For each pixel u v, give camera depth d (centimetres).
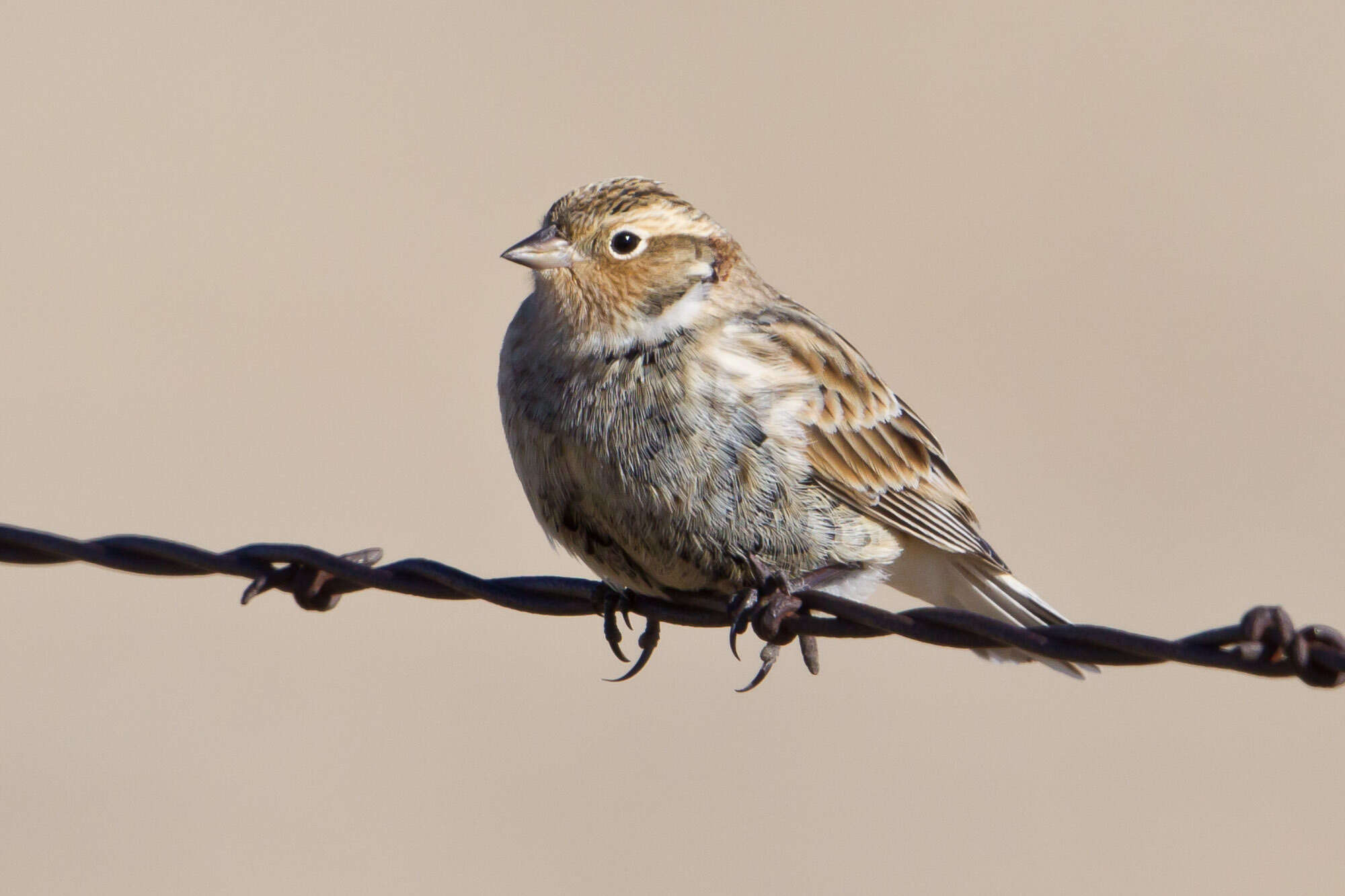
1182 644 739
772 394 1015
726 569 1024
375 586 930
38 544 922
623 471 1010
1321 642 706
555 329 1032
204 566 925
